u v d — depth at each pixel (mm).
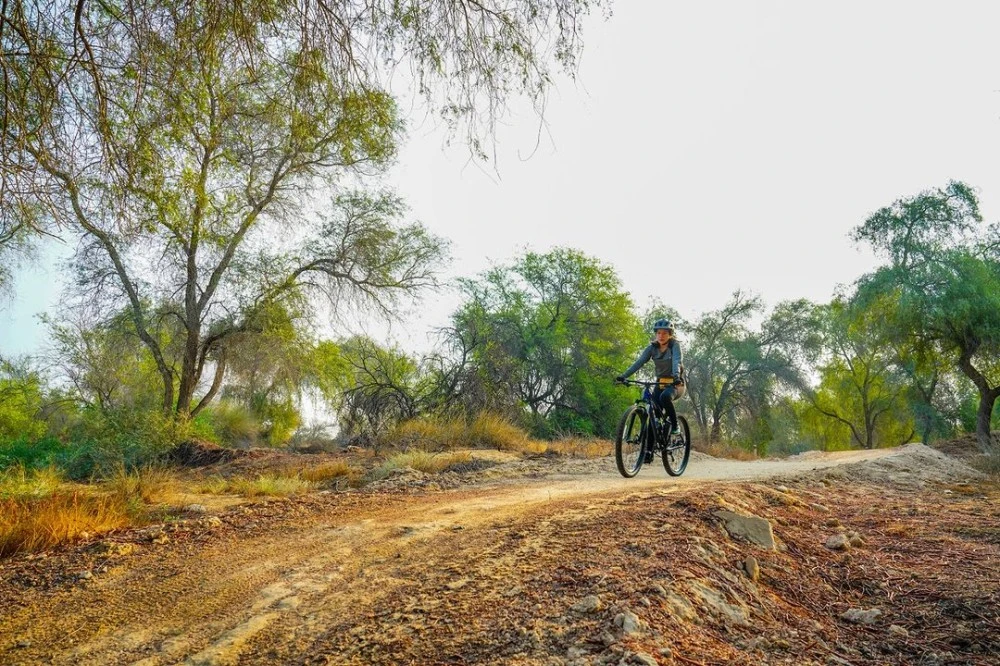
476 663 3021
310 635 3568
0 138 4316
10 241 14953
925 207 28062
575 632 3191
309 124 4754
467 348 21609
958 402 35312
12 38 4277
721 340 41500
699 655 3062
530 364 25391
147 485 8781
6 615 4133
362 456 13609
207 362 20172
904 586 4461
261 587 4402
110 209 5410
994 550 5254
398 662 3119
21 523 5855
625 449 8719
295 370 20359
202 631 3775
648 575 3840
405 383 20500
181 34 3961
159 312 18938
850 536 5590
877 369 37781
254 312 19000
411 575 4355
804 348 40906
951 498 8297
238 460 14086
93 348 19203
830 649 3453
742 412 42375
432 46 4328
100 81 4352
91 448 13477
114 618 4035
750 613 3742
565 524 5160
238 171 15992
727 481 7863
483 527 5520
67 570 4848
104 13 4340
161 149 5219
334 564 4805
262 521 6246
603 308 28266
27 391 18922
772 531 5324
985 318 26344
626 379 8539
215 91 4785
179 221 14977
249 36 3998
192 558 5109
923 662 3420
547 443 16609
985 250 29047
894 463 11461
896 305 28109
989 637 3660
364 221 20453
